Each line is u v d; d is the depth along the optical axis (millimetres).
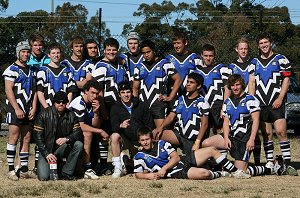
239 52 10133
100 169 9789
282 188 8438
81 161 9422
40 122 9055
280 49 24312
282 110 9773
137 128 9562
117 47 9820
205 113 9430
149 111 9711
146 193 8055
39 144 9055
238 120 9375
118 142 9477
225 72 10039
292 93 16656
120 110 9562
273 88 9766
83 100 9469
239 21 25797
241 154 9391
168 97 9836
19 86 9352
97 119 9547
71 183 8828
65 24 27047
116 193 8070
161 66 9867
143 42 9828
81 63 9945
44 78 9531
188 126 9523
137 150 9797
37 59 10141
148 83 9859
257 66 9867
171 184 8703
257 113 9344
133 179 9188
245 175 9281
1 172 9984
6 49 25188
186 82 9914
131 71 9969
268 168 9695
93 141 9781
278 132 9773
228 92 9828
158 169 9219
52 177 9070
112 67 9789
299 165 11016
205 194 7996
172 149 9211
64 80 9602
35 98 9500
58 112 9070
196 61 10109
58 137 9102
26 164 9445
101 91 9500
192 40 21969
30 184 8781
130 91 9531
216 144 9508
